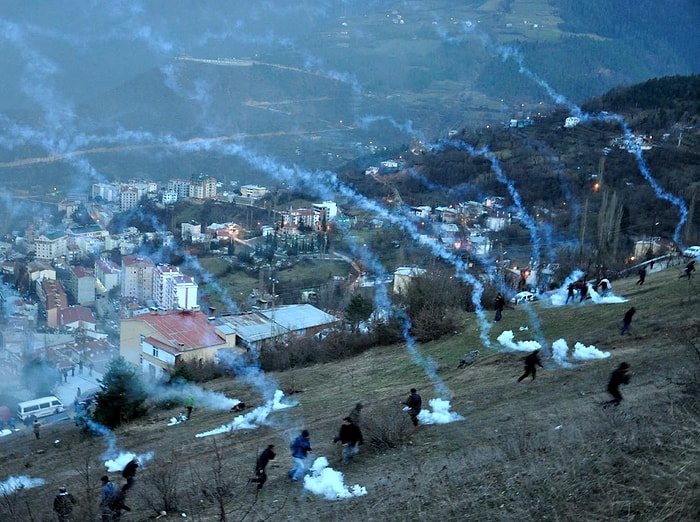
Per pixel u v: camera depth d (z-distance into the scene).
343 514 15.23
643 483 12.09
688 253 45.81
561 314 32.47
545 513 12.35
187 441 25.53
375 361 33.69
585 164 125.00
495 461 15.84
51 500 21.31
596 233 71.38
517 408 20.47
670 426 14.23
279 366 38.06
